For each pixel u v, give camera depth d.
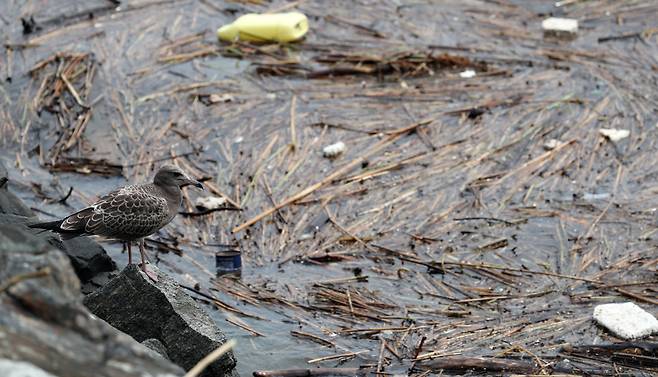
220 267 11.62
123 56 16.36
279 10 18.08
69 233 9.62
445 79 15.77
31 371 3.94
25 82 15.50
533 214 12.56
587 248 11.88
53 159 13.89
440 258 11.79
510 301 10.98
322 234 12.27
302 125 14.55
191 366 9.06
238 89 15.49
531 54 16.56
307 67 16.08
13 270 4.62
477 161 13.63
